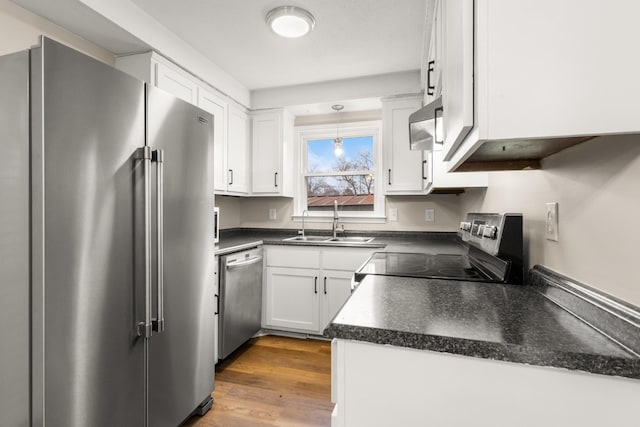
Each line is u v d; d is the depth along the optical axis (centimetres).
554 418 60
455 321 74
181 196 154
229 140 292
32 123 95
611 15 57
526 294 98
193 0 187
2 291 99
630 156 64
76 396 104
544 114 59
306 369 227
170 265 147
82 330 106
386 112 289
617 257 67
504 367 62
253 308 271
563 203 90
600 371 56
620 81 57
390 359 69
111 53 213
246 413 177
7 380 99
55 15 173
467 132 72
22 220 97
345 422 72
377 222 327
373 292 100
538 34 60
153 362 136
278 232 354
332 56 254
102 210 112
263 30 217
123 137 121
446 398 66
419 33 220
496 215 123
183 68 234
